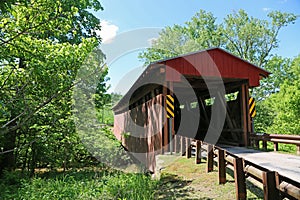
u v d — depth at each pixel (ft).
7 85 15.29
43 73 15.34
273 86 76.23
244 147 24.50
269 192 8.63
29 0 13.02
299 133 51.55
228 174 16.46
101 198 15.92
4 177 23.49
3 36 13.94
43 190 17.67
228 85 30.94
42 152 27.48
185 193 14.74
